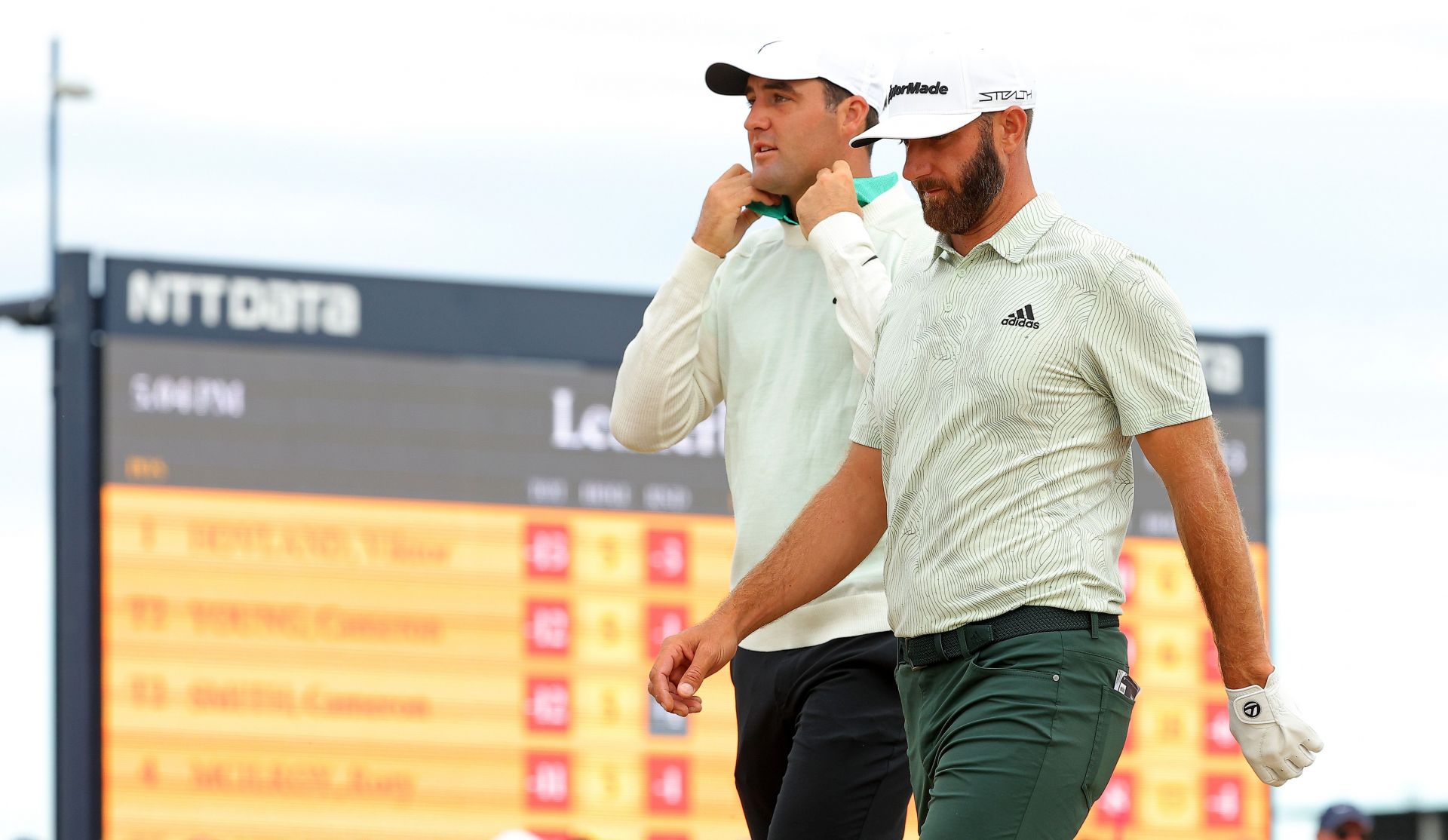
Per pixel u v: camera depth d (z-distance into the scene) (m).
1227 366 39.16
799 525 13.20
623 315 36.56
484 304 35.69
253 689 34.03
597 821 35.06
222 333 34.47
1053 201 12.47
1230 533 11.91
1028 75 12.42
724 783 35.69
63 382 33.47
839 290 14.59
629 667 35.59
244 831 33.78
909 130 12.22
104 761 33.25
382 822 34.38
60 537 33.38
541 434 35.75
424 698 34.72
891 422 12.59
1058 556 11.92
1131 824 37.22
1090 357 11.99
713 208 15.52
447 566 35.09
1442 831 47.44
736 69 15.75
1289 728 11.92
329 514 34.62
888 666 14.69
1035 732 11.80
